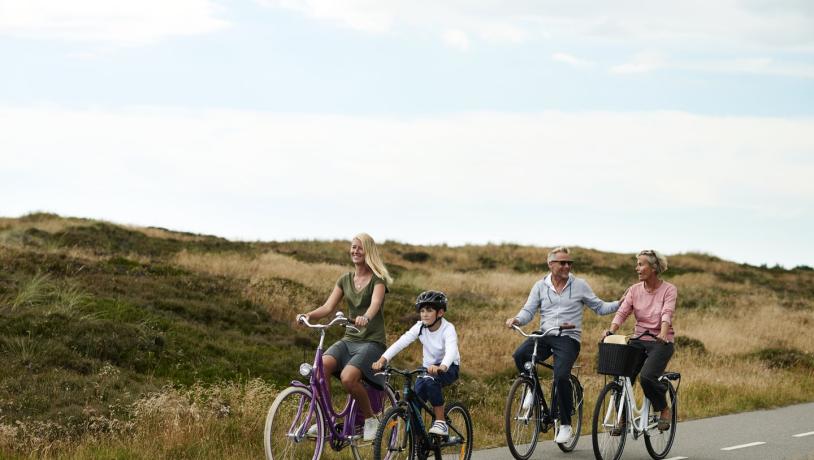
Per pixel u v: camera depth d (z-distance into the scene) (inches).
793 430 601.9
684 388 781.9
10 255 1079.6
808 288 2378.2
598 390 791.7
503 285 1781.5
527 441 483.8
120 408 627.2
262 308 1083.3
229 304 1064.2
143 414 555.8
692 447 532.1
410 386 409.4
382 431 385.7
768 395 775.1
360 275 426.3
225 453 463.8
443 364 399.5
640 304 495.5
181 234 2166.6
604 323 1365.7
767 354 1122.0
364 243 422.3
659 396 483.5
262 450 478.9
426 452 413.4
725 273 2486.5
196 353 840.9
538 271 2265.0
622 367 460.4
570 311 494.3
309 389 399.9
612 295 1801.2
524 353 495.8
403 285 1625.2
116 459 455.2
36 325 796.0
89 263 1135.6
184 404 593.9
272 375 832.9
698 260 2657.5
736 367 989.2
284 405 401.1
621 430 473.4
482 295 1601.9
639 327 495.8
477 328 1210.0
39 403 622.5
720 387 797.9
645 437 489.1
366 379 412.2
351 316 426.3
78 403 636.1
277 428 391.2
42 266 1055.6
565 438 486.6
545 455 495.2
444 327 415.2
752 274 2503.7
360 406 412.8
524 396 484.1
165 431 498.6
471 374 927.7
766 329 1411.2
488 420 623.8
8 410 597.9
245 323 1007.6
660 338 481.4
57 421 577.3
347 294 426.0
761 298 1962.4
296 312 1099.3
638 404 647.1
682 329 1342.3
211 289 1122.0
